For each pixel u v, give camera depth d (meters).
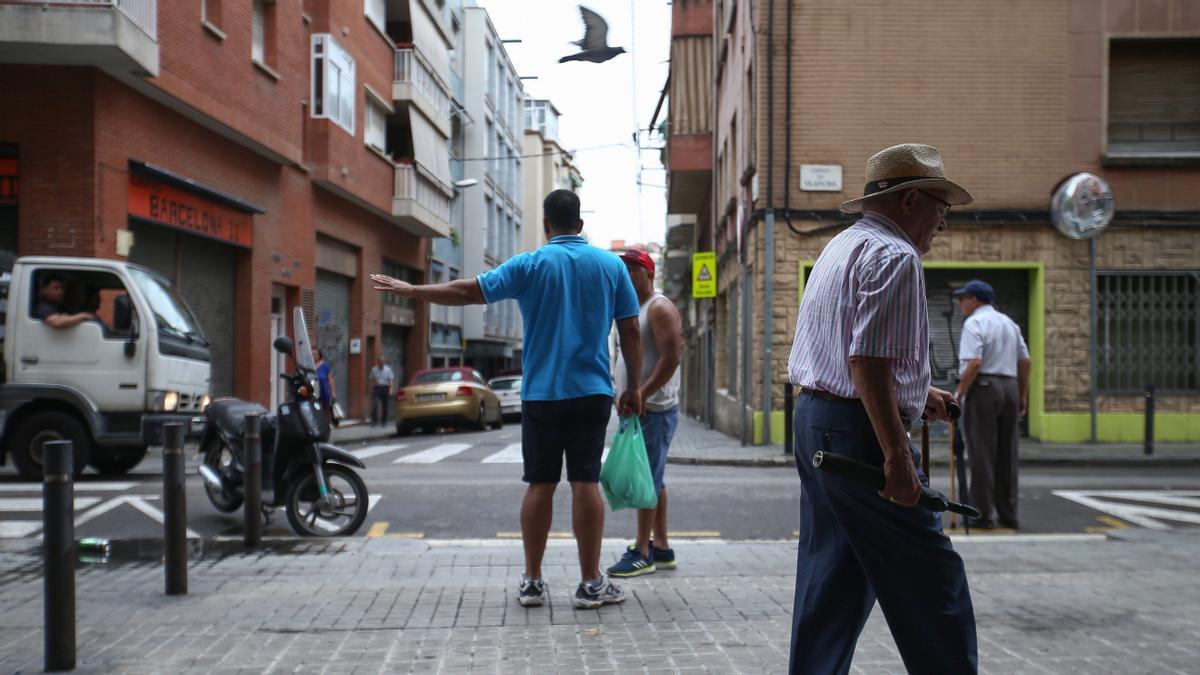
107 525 7.34
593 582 4.59
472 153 42.56
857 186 14.69
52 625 3.62
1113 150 15.12
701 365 28.08
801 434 2.89
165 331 10.44
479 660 3.76
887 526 2.68
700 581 5.19
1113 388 15.00
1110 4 14.80
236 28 16.91
